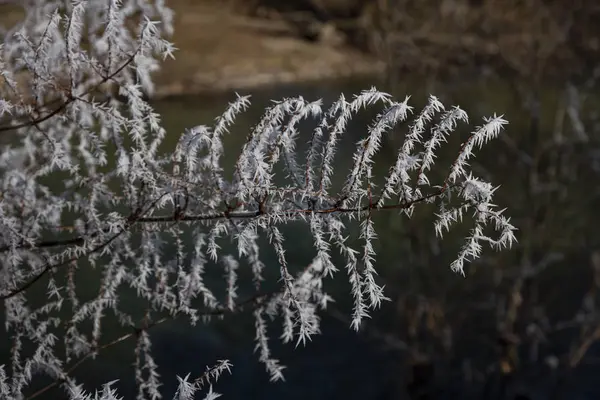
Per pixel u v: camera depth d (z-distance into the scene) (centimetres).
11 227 154
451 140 563
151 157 156
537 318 488
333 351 516
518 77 535
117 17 148
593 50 541
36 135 195
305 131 586
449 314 517
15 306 168
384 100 120
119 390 436
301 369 500
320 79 1162
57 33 177
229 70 1109
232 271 168
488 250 528
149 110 157
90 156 185
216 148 138
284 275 131
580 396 467
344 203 121
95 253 165
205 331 522
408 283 523
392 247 562
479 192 112
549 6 548
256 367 506
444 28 584
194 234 158
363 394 486
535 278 494
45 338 168
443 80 548
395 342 492
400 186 117
